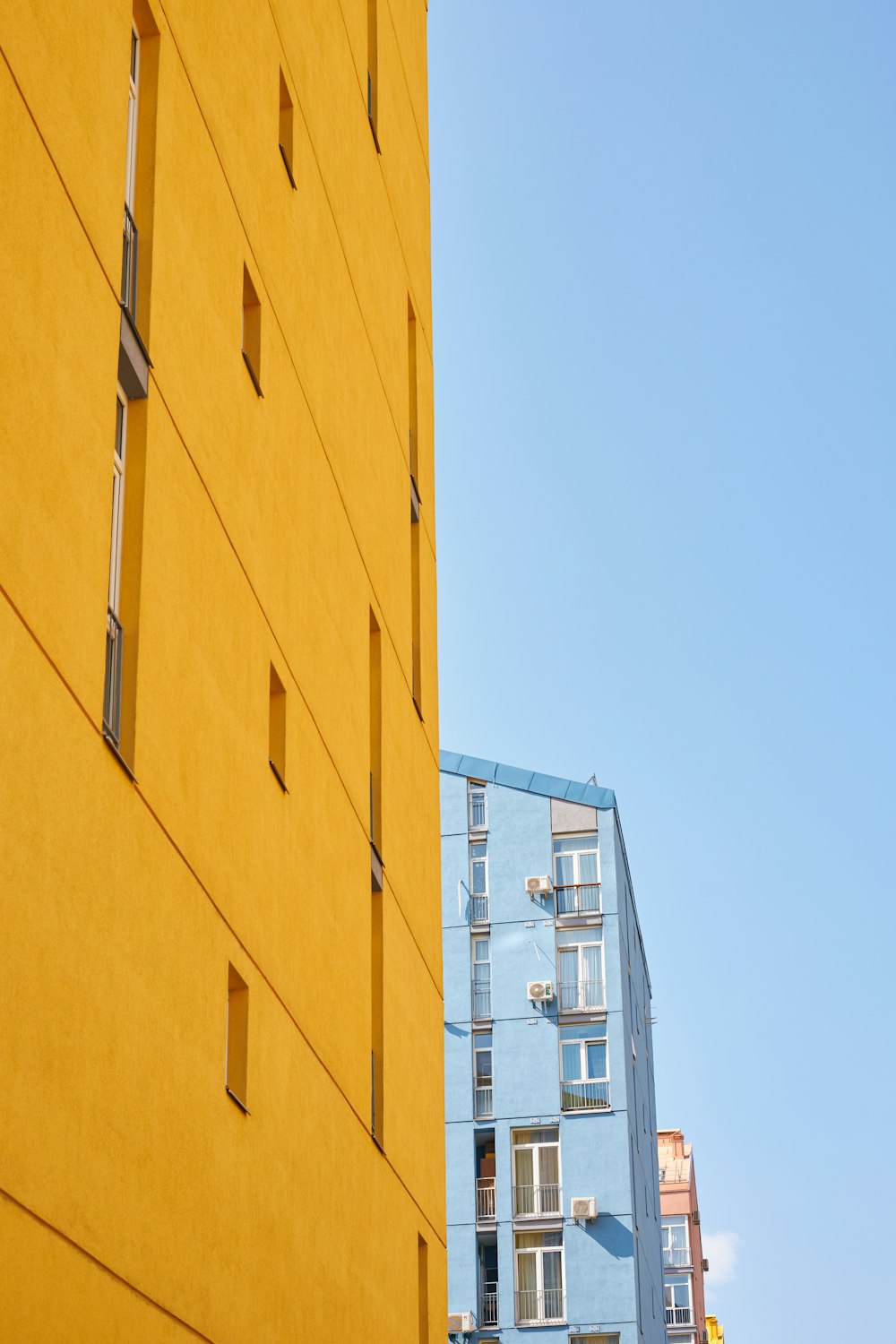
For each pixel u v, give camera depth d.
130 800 12.10
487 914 47.44
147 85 14.34
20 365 10.67
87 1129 10.90
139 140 14.19
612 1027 45.66
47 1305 10.16
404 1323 20.38
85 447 11.59
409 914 22.81
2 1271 9.62
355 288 22.23
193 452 14.36
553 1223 43.50
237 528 15.54
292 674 17.25
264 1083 15.07
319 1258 16.56
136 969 11.98
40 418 10.90
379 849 21.31
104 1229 11.09
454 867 48.19
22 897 10.17
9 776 10.13
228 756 14.66
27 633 10.48
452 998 46.56
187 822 13.38
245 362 16.30
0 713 10.06
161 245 14.01
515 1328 42.66
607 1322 42.34
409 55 28.61
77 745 11.15
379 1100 20.20
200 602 14.22
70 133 11.81
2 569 10.21
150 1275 11.87
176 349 14.12
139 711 12.52
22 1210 9.92
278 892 16.00
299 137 19.66
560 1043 45.72
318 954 17.45
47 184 11.34
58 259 11.41
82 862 11.12
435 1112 23.50
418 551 26.00
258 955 15.16
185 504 14.04
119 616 12.73
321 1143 16.97
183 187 14.74
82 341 11.71
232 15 16.91
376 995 20.72
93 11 12.42
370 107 24.94
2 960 9.87
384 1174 19.89
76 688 11.16
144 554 12.92
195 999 13.25
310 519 18.62
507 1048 45.66
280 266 18.14
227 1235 13.66
